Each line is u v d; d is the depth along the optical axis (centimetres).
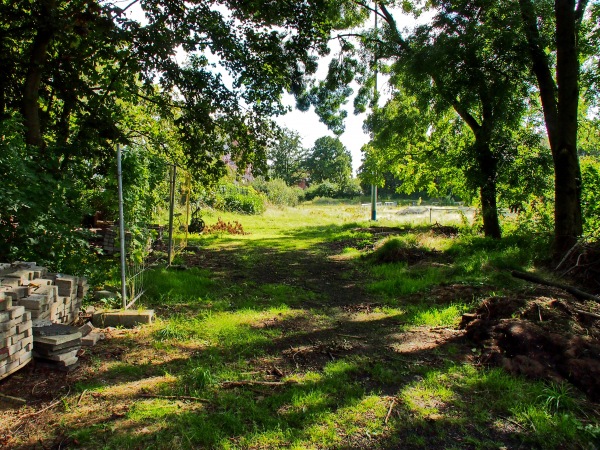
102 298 570
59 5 776
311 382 371
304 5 955
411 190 1703
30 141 710
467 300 628
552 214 1123
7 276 417
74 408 319
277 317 573
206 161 1096
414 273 855
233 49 937
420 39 1027
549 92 915
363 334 510
